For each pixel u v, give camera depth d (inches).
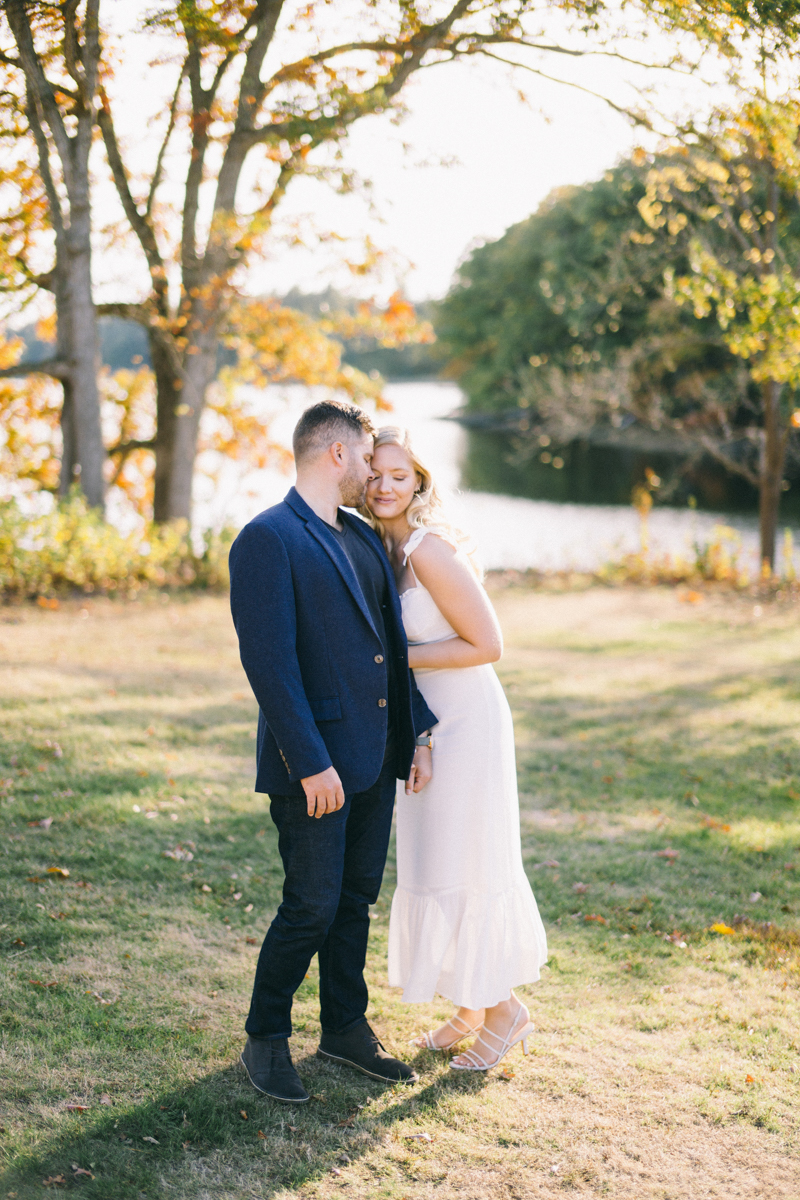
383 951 138.5
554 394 848.3
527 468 1318.9
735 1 212.5
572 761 232.8
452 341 1814.7
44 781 188.2
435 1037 114.3
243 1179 89.0
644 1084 107.7
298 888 98.3
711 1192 90.6
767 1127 100.4
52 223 428.5
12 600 396.8
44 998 115.0
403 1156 93.7
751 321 320.2
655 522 910.4
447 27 332.2
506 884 109.9
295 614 95.2
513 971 109.5
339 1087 104.5
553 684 311.3
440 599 105.7
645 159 420.2
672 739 254.1
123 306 488.1
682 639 389.1
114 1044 107.4
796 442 565.6
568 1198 89.0
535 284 1440.7
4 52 323.3
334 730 97.0
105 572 434.6
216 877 154.9
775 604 470.3
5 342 550.0
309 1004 122.3
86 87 346.9
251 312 544.4
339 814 98.3
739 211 485.7
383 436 109.0
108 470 648.4
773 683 317.1
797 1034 118.7
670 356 796.0
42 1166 87.9
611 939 143.3
